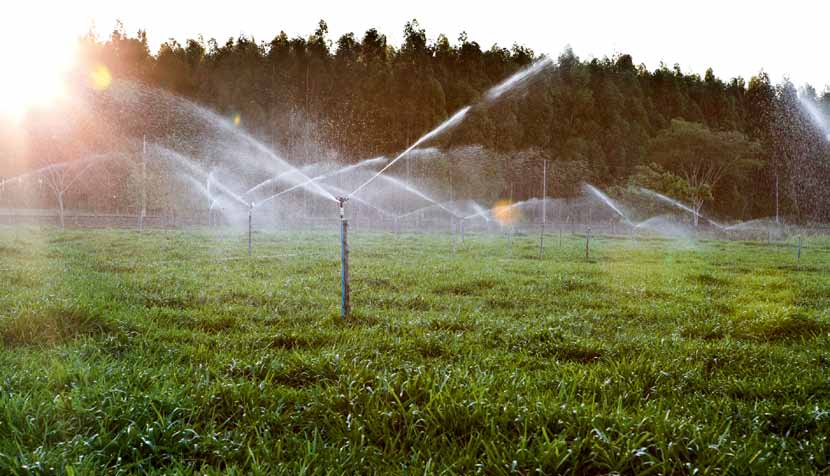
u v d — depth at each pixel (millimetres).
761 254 31984
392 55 122125
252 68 104000
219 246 25156
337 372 5902
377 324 8836
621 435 4281
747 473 4062
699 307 11594
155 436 4340
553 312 10930
